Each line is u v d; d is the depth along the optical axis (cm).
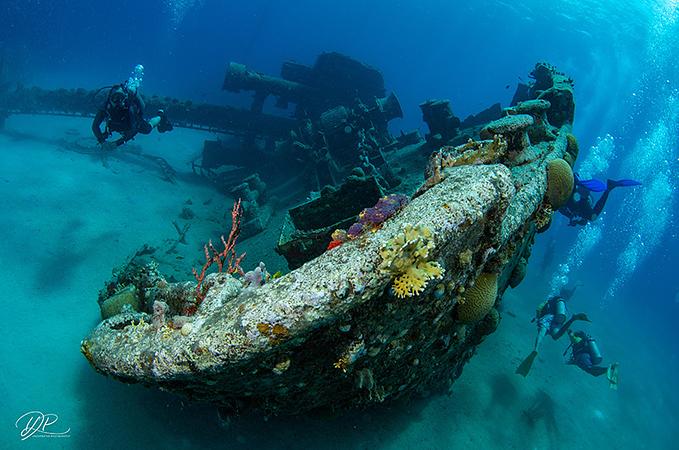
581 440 768
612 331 1645
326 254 219
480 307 315
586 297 2005
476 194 234
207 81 4388
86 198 1027
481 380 784
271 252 683
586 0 3175
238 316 206
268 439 543
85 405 552
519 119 383
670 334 2133
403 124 4844
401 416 624
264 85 1455
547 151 461
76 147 1366
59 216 926
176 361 215
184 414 554
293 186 1222
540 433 726
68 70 3434
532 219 401
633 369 1318
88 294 741
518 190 345
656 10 2772
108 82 3266
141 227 964
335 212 600
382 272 201
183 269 808
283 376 264
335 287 197
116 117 752
